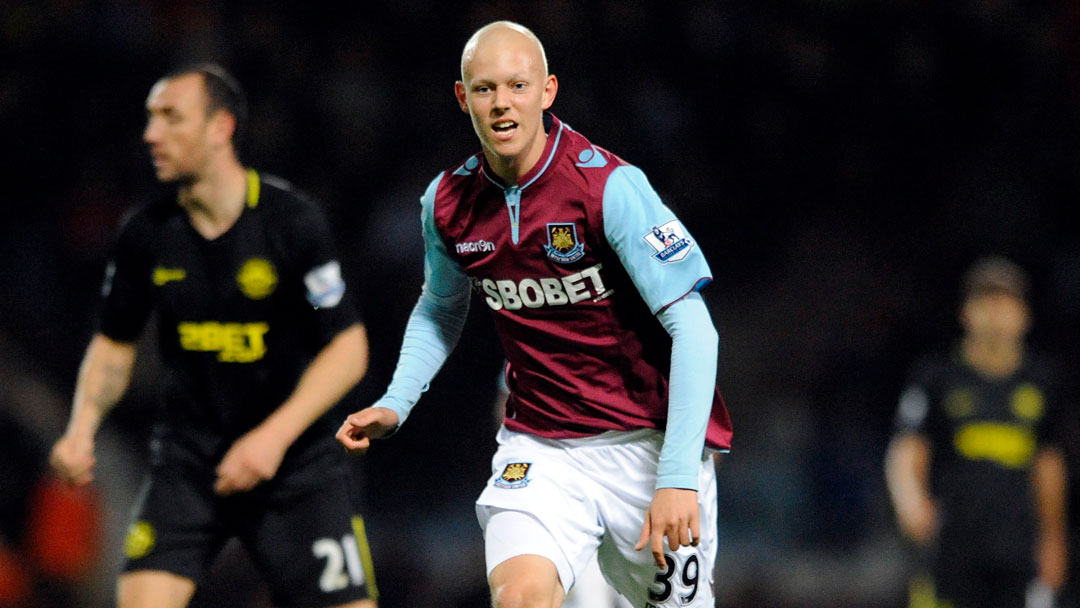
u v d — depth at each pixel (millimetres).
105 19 43438
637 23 46625
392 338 38719
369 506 36344
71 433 15297
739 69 47188
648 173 43969
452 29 45375
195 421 15047
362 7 45312
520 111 11664
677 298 11898
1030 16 48969
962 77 48281
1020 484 24125
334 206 41906
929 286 43812
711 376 11758
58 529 30297
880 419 41031
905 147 47406
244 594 26266
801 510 38938
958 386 24422
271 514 14891
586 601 16203
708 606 13555
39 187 41719
